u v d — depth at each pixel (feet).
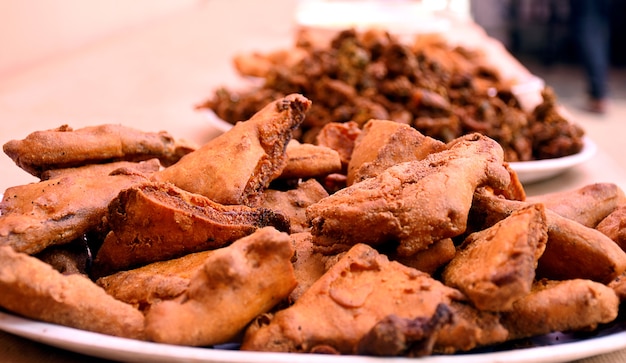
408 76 2.82
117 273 1.50
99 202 1.55
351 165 1.80
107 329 1.37
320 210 1.49
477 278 1.36
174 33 5.59
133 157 1.81
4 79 3.71
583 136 2.65
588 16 6.23
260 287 1.38
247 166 1.60
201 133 2.75
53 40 4.66
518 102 2.89
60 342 1.34
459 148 1.60
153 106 3.20
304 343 1.34
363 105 2.58
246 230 1.50
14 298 1.35
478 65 3.49
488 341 1.37
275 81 2.91
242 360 1.29
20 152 1.68
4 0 4.03
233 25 6.14
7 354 1.43
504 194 1.68
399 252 1.46
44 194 1.53
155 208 1.47
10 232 1.44
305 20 4.86
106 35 5.62
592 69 6.23
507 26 9.45
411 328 1.30
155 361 1.32
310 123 2.61
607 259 1.48
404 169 1.54
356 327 1.34
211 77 3.96
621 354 1.47
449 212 1.46
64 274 1.45
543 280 1.49
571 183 2.34
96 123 2.80
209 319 1.35
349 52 2.86
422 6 5.81
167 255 1.51
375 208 1.45
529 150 2.52
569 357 1.36
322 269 1.49
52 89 3.43
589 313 1.40
